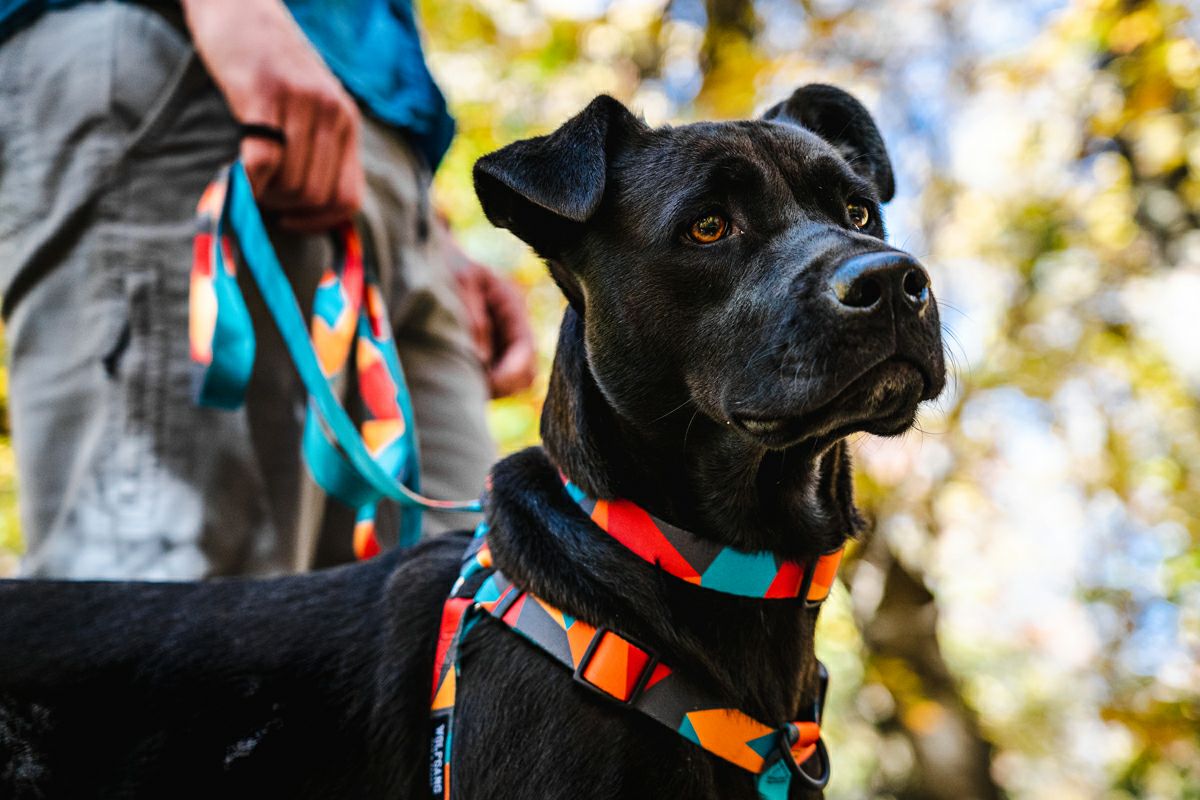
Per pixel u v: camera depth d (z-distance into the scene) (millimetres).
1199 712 6531
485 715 1906
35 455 2555
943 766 7848
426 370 3059
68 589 2307
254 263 2463
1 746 2137
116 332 2549
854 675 9727
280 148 2533
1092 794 10078
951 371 2266
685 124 2180
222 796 2094
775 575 2004
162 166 2607
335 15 2957
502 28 8148
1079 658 9484
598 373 2066
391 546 2982
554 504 2045
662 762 1844
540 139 2109
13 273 2607
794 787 1993
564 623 1900
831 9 7551
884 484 7062
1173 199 6816
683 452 2027
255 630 2201
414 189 3057
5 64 2648
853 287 1810
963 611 10445
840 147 2506
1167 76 5691
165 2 2656
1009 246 7410
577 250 2160
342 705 2115
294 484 2666
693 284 2023
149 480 2518
